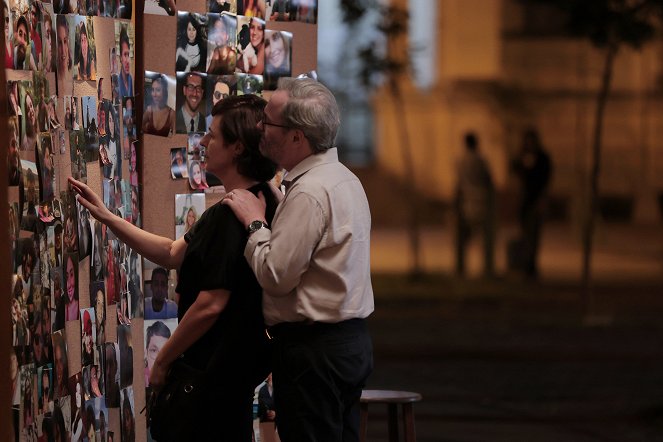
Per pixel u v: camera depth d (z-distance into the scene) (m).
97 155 5.54
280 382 5.08
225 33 6.28
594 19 17.31
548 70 36.81
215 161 5.27
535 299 19.75
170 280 6.26
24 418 4.73
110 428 5.75
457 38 37.12
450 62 37.28
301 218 4.95
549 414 11.24
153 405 5.17
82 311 5.43
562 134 36.69
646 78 36.50
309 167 5.09
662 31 23.55
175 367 5.11
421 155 37.81
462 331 16.28
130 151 5.95
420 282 22.11
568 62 36.72
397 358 14.31
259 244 4.97
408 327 16.61
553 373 13.41
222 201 5.09
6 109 4.50
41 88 4.92
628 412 11.31
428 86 37.47
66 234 5.21
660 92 36.38
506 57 36.94
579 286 21.45
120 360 5.85
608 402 11.80
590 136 36.62
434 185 37.81
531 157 22.20
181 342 5.02
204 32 6.19
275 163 5.34
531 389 12.47
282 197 5.39
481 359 14.29
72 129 5.28
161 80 6.08
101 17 5.61
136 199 6.04
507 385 12.68
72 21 5.28
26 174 4.74
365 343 5.14
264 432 6.53
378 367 13.74
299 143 5.10
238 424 5.18
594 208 17.86
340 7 22.88
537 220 22.27
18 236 4.65
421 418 11.05
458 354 14.55
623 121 36.59
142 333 6.18
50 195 5.02
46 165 4.96
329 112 5.09
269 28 6.55
